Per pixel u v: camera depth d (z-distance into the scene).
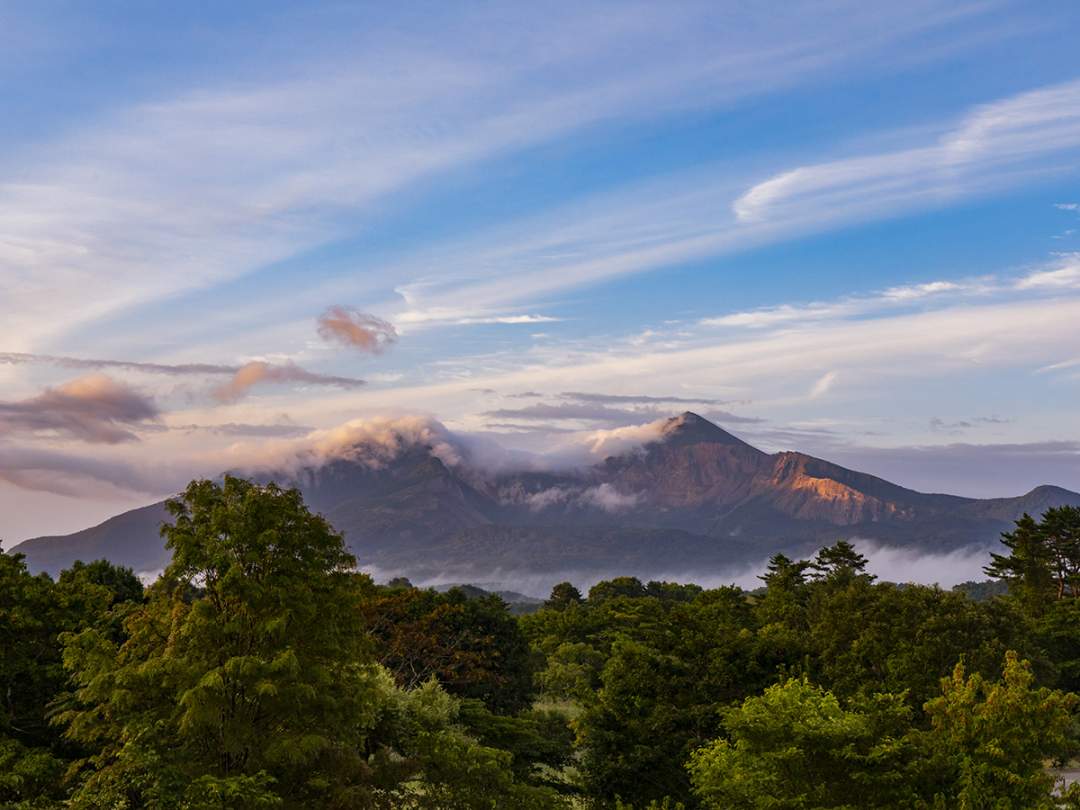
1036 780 26.55
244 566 27.06
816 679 47.59
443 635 64.12
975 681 28.86
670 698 44.75
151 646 27.83
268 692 25.16
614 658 47.62
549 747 48.47
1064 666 77.31
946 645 50.56
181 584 27.73
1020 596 103.50
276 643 26.53
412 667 61.38
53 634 32.84
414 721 39.84
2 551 34.62
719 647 46.56
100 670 26.48
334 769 27.83
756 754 28.70
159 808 22.52
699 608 75.75
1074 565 107.69
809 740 27.66
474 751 32.34
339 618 28.73
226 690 25.94
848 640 55.06
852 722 27.98
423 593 70.69
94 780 24.39
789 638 49.72
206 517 27.58
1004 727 27.38
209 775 23.25
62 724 31.52
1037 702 27.64
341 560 29.02
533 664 78.62
